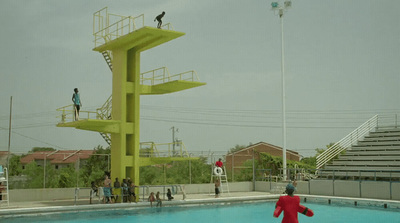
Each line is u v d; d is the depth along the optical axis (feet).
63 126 79.41
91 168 145.48
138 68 79.05
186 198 80.12
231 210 70.90
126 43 75.77
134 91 78.18
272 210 71.00
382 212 66.23
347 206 74.28
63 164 162.61
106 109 82.64
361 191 78.74
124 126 75.82
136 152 76.95
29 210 62.18
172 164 122.31
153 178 138.00
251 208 73.72
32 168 128.06
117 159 76.23
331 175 94.27
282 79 106.63
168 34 71.00
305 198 83.51
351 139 102.42
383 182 75.36
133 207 70.18
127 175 79.00
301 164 120.88
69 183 130.93
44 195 77.77
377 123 107.55
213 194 90.84
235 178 102.99
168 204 73.67
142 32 69.36
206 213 67.00
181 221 58.70
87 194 83.35
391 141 95.61
